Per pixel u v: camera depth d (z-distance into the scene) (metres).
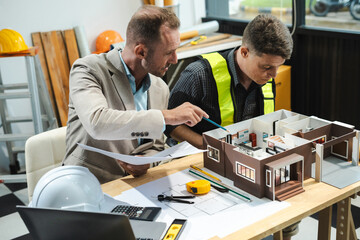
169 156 1.64
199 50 3.88
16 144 3.89
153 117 1.51
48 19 3.79
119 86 1.80
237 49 2.12
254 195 1.61
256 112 2.26
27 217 1.23
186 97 2.13
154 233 1.39
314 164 1.84
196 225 1.44
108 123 1.50
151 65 1.70
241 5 4.40
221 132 1.85
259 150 1.68
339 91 3.84
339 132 1.84
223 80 2.12
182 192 1.67
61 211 1.16
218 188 1.65
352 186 1.65
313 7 3.84
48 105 3.62
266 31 1.79
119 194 1.67
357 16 3.58
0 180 3.34
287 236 1.80
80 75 1.70
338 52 3.74
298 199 1.57
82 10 3.93
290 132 1.81
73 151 1.90
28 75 3.26
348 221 1.74
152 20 1.62
